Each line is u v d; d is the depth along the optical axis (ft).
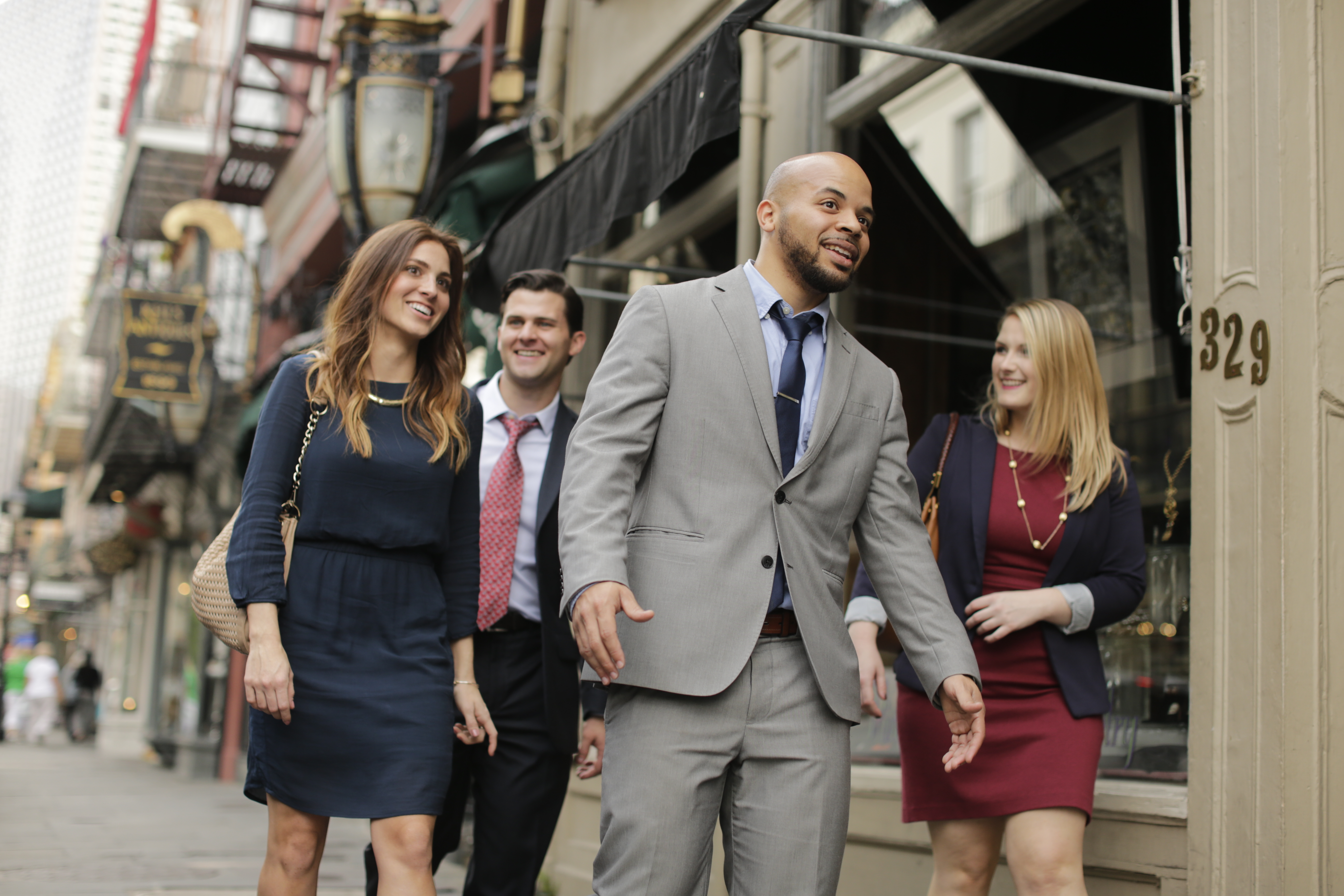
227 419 51.34
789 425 8.17
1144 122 15.78
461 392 9.55
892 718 14.30
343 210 24.63
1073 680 9.45
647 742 7.67
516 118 25.35
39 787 40.34
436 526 9.18
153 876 19.56
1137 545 10.04
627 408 7.86
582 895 18.20
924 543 8.64
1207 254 10.18
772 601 7.91
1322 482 8.89
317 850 8.73
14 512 116.57
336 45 24.79
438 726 8.74
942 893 9.66
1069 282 17.54
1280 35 9.62
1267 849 8.95
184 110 62.75
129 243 60.34
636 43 21.59
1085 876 10.78
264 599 8.41
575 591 7.23
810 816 7.72
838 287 8.28
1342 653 8.72
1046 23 14.30
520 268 17.57
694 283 8.45
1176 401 14.60
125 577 95.61
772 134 18.16
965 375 18.53
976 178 19.42
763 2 11.47
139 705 77.82
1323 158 9.20
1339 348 8.90
